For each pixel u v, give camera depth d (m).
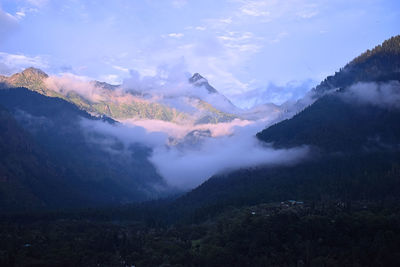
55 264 186.38
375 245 186.12
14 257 189.25
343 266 175.50
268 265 181.50
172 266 188.75
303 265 178.75
